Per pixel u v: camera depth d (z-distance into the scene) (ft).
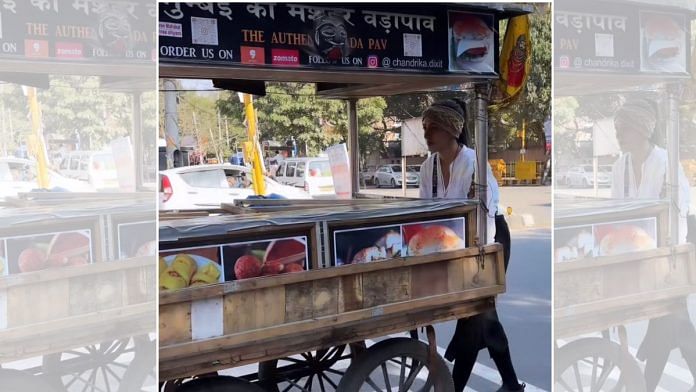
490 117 28.02
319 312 7.47
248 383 7.50
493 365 12.92
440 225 8.69
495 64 9.72
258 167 28.09
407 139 14.42
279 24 7.93
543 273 20.77
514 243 26.11
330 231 7.73
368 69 8.60
